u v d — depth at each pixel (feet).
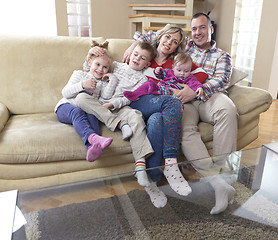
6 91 5.50
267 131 8.48
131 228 2.68
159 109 4.83
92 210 2.86
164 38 5.77
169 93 5.20
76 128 4.49
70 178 4.49
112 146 4.51
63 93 5.14
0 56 5.52
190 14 12.25
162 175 3.36
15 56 5.58
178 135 4.60
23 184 4.33
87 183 3.20
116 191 3.11
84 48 6.07
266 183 3.46
